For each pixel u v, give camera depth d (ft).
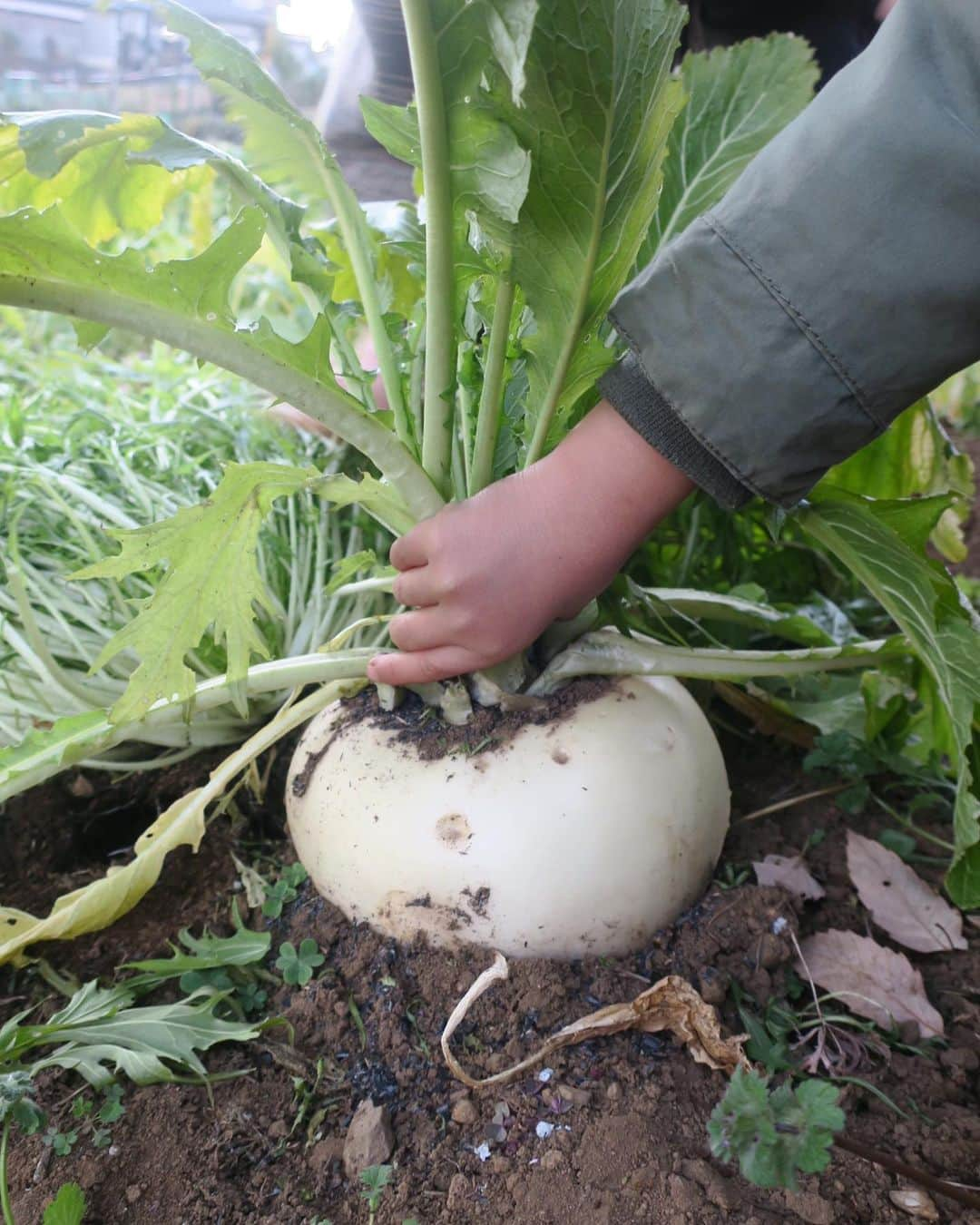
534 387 2.96
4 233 2.19
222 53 2.98
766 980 3.08
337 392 2.71
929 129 2.38
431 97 2.37
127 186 3.62
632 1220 2.42
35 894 3.66
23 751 3.10
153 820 4.10
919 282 2.46
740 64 3.71
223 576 2.96
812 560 5.22
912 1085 2.85
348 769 3.16
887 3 6.75
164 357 5.96
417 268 3.30
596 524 2.80
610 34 2.31
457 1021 2.71
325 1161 2.64
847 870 3.71
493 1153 2.60
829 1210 2.42
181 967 3.06
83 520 4.53
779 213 2.52
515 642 2.92
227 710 4.14
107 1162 2.65
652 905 3.03
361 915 3.11
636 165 2.63
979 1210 2.46
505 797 2.94
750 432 2.66
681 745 3.17
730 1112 2.27
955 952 3.39
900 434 4.52
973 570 6.27
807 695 4.42
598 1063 2.80
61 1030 2.89
